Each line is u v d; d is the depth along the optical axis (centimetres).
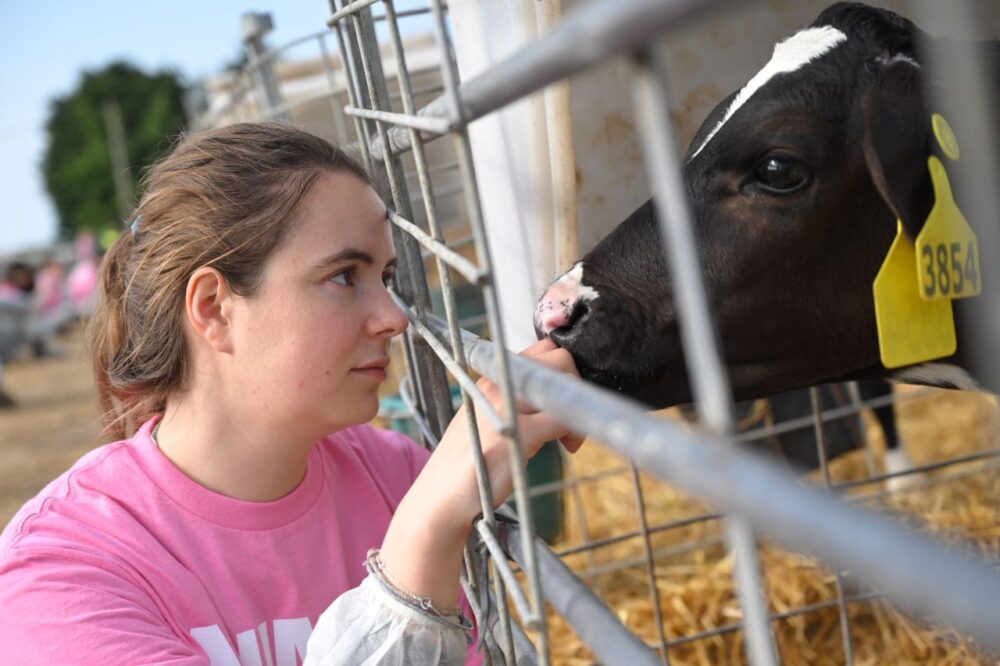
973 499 329
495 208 242
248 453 154
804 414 337
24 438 872
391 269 162
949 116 170
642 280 200
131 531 147
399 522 123
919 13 212
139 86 3719
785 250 194
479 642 122
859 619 292
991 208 44
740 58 244
